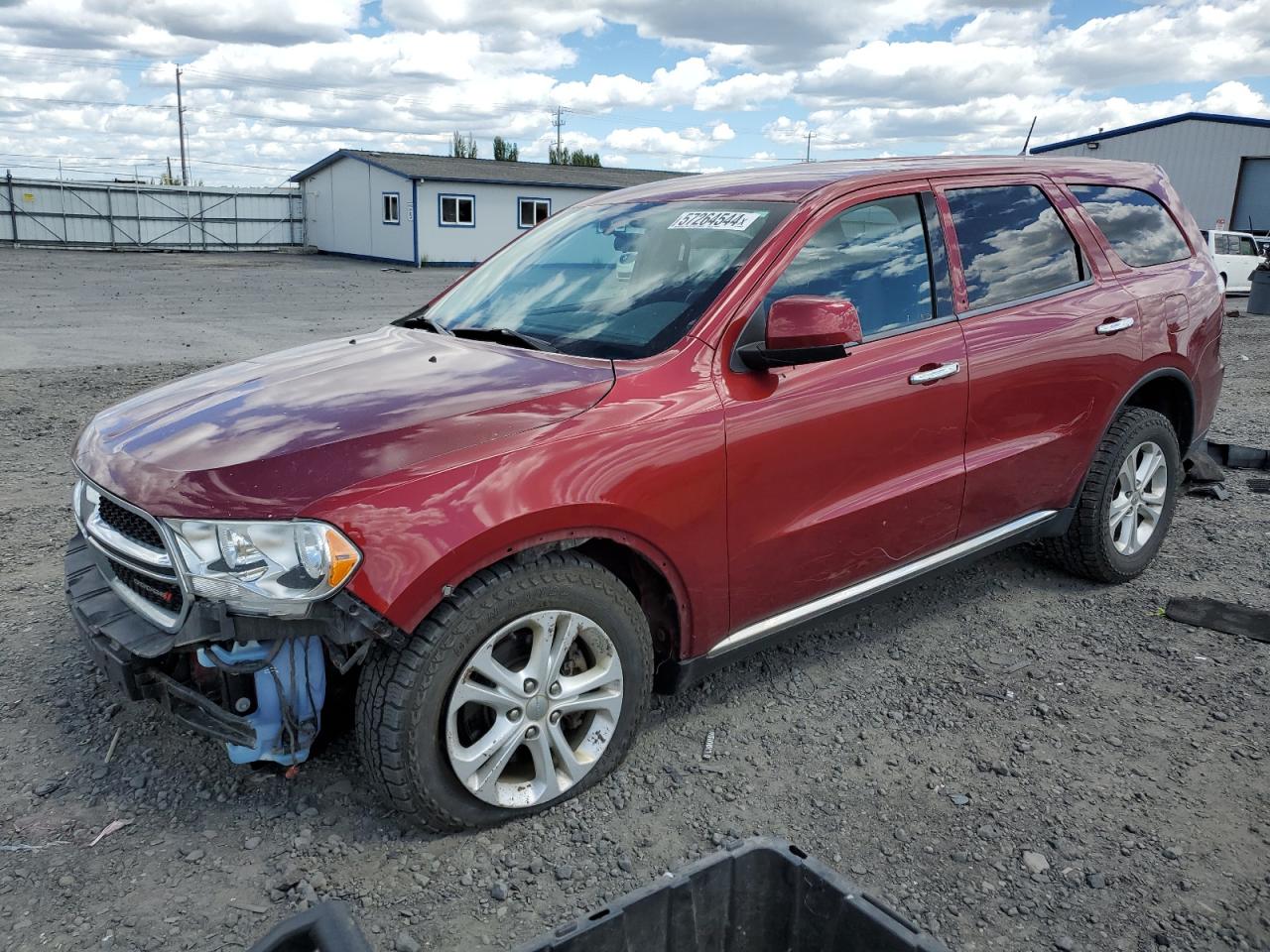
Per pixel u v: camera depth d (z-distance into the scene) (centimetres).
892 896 255
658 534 288
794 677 376
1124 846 275
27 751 317
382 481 249
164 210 4066
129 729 330
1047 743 329
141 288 2269
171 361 1135
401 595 244
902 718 346
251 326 1538
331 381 312
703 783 306
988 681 373
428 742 259
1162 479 465
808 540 329
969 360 367
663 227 365
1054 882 261
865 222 355
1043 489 411
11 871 261
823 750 326
